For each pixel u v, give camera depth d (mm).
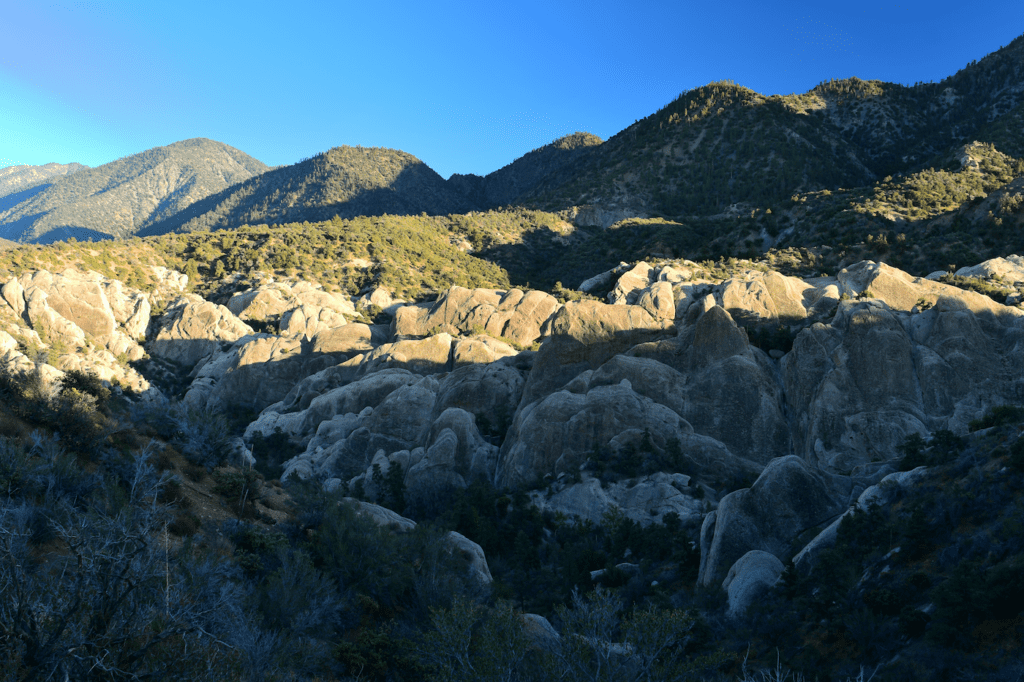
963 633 18297
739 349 64938
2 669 10039
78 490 17984
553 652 15227
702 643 24969
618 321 76125
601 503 51469
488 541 43938
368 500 57719
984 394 55688
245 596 17172
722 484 54531
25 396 24062
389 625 22062
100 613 11383
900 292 72438
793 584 27594
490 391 74062
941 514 25234
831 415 57562
